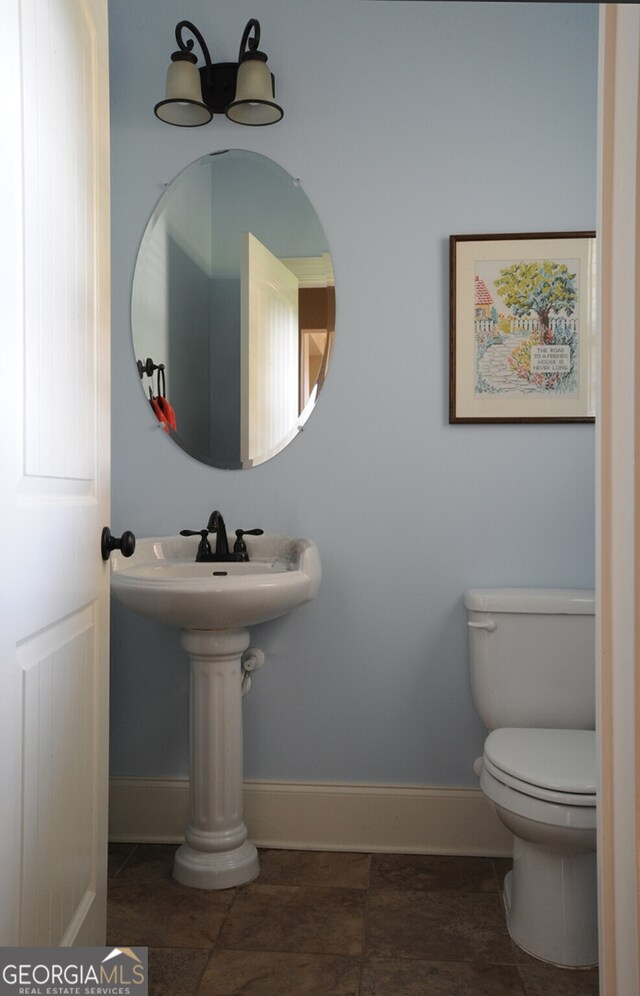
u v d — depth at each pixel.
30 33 1.22
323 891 2.34
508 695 2.42
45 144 1.30
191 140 2.68
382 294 2.63
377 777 2.65
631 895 1.24
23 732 1.22
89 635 1.58
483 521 2.62
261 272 2.67
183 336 2.70
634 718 1.20
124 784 2.70
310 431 2.66
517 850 2.13
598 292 1.33
